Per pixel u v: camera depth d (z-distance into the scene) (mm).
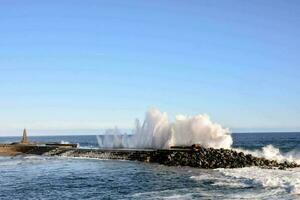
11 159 77312
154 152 66250
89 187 42812
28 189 42844
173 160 59438
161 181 44188
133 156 68500
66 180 48281
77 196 38188
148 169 54781
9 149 93938
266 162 55000
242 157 56344
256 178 42719
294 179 40969
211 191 37312
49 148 88750
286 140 153625
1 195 39844
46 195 39250
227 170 50719
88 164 64312
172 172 50906
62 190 41625
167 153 63531
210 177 45438
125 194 38031
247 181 41625
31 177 51781
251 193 35625
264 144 121875
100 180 47188
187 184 41500
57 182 47000
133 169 55562
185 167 55844
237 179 43250
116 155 71750
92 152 77500
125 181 45531
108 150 76250
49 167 62156
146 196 36500
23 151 92625
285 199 32844
